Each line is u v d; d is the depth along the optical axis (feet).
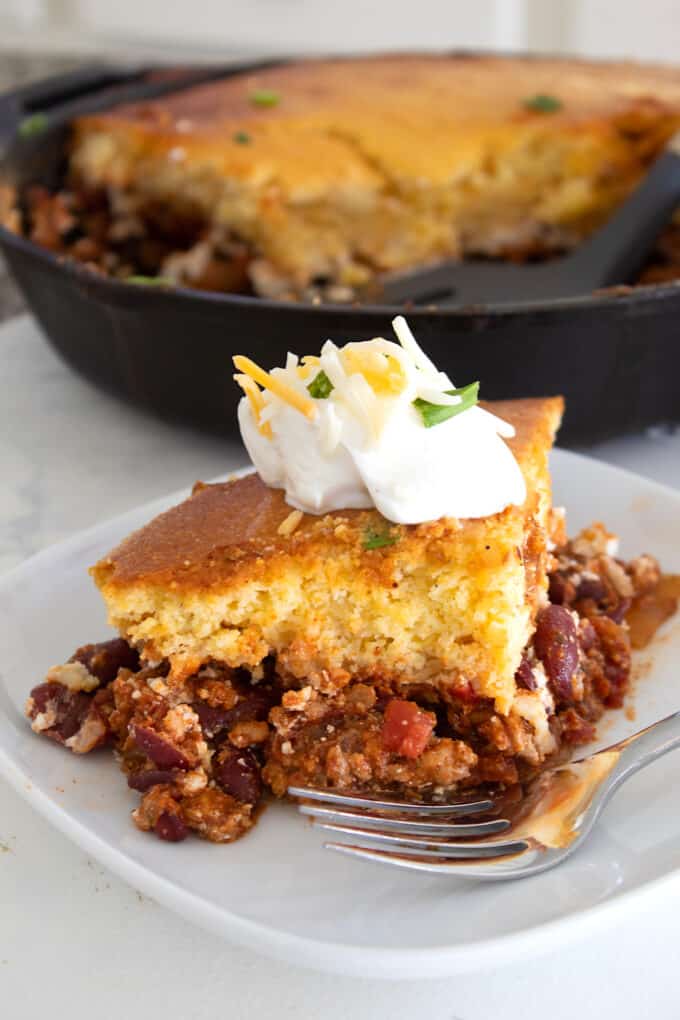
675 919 1.06
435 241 1.98
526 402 1.32
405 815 1.08
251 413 1.17
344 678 1.13
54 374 1.86
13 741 1.13
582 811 1.05
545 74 2.25
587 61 2.38
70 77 2.18
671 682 1.20
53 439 1.70
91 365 1.64
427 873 1.02
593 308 1.40
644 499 1.35
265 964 1.04
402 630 1.13
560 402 1.33
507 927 0.98
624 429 1.53
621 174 1.95
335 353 1.11
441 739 1.11
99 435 1.71
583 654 1.19
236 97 2.11
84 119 2.00
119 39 3.51
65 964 1.04
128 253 2.00
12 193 1.90
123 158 1.96
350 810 1.09
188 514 1.19
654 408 1.52
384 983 1.03
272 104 2.06
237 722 1.13
